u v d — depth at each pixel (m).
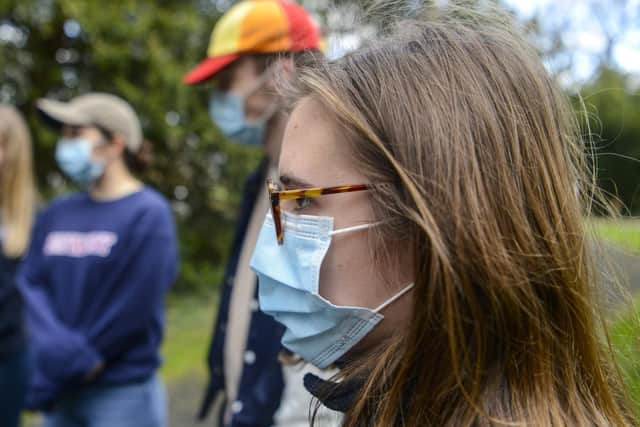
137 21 9.43
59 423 2.49
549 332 0.84
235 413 1.70
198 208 11.21
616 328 1.07
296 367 1.65
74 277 2.44
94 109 2.62
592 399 0.86
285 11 1.90
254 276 1.74
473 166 0.83
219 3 10.62
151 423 2.52
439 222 0.82
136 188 2.62
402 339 0.91
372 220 0.92
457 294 0.81
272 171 1.88
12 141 2.92
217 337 2.08
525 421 0.79
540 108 0.91
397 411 0.87
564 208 0.89
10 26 9.40
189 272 10.23
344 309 0.94
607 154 1.25
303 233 0.97
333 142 0.93
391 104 0.88
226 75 1.94
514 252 0.83
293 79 1.13
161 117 9.65
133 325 2.41
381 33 1.09
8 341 2.81
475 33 0.95
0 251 2.83
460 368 0.82
